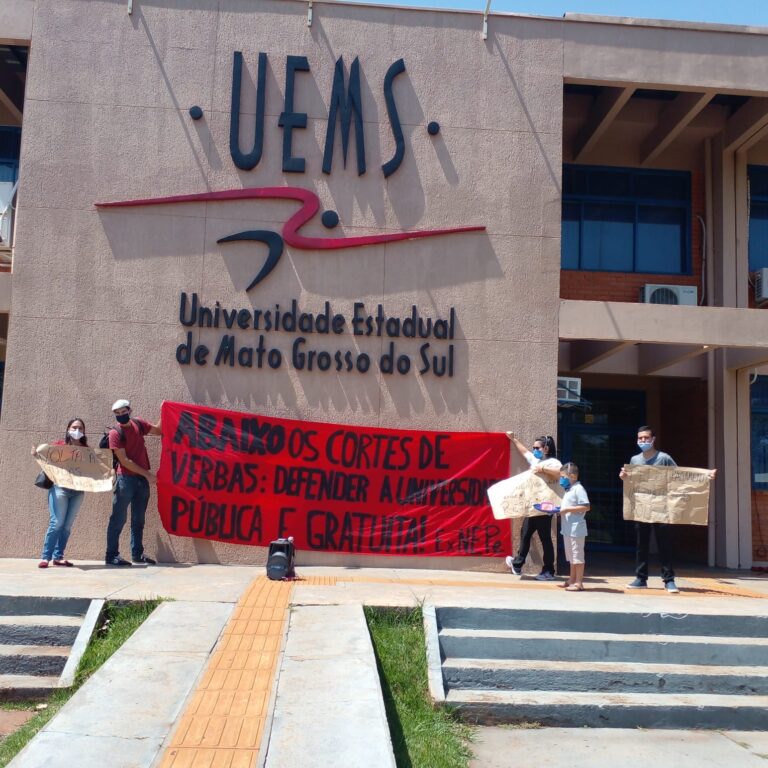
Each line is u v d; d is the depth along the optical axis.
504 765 6.03
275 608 7.92
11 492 11.00
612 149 15.07
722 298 14.36
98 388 11.24
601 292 14.84
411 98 12.01
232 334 11.48
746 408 14.12
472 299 11.77
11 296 11.30
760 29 12.38
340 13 12.02
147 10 11.79
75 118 11.57
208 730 5.39
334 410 11.48
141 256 11.45
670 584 9.95
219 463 11.24
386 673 7.09
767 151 14.97
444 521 11.43
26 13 11.67
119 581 9.03
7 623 7.48
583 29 12.27
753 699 7.25
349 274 11.68
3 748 5.62
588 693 7.25
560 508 10.40
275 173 11.73
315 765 4.96
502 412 11.64
